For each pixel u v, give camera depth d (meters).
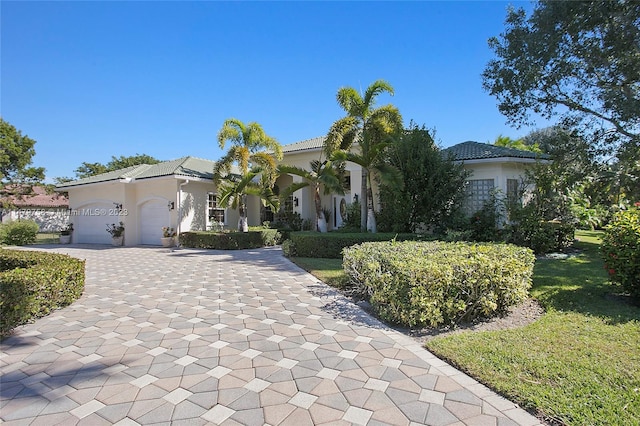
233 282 8.42
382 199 13.92
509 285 5.34
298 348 4.26
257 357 4.00
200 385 3.36
